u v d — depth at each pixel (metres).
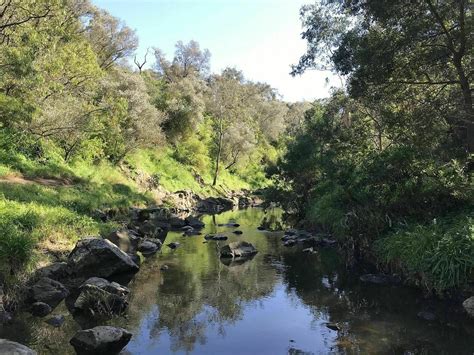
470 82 18.89
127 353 8.42
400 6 16.86
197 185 47.53
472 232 11.03
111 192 29.23
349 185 15.87
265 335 9.36
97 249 13.25
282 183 33.41
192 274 14.34
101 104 31.70
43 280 11.41
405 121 19.53
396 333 9.25
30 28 19.34
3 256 10.68
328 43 27.14
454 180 13.93
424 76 20.20
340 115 30.52
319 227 22.23
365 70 18.08
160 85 59.41
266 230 24.42
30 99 22.36
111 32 46.59
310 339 9.12
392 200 14.43
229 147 58.22
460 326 9.53
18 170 25.22
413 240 12.20
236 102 60.19
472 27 16.22
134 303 11.34
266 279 13.80
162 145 41.28
